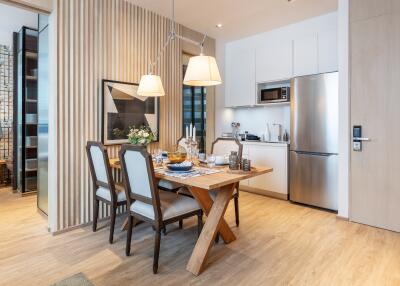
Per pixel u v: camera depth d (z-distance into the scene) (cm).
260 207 356
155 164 261
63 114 273
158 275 195
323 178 341
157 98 366
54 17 265
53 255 223
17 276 192
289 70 406
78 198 287
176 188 287
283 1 334
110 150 313
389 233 270
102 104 302
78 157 286
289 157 385
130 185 217
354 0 294
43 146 312
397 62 267
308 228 283
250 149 428
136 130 302
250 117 491
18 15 365
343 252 229
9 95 484
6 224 293
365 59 288
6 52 480
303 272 199
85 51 289
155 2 334
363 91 290
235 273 198
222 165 257
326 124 337
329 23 368
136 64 341
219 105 490
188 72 216
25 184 406
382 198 280
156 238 197
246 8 352
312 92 349
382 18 275
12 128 447
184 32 414
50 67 270
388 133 275
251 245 243
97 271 199
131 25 335
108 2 310
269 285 183
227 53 495
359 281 188
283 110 445
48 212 279
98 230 278
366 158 290
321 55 374
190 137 296
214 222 213
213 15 373
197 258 202
